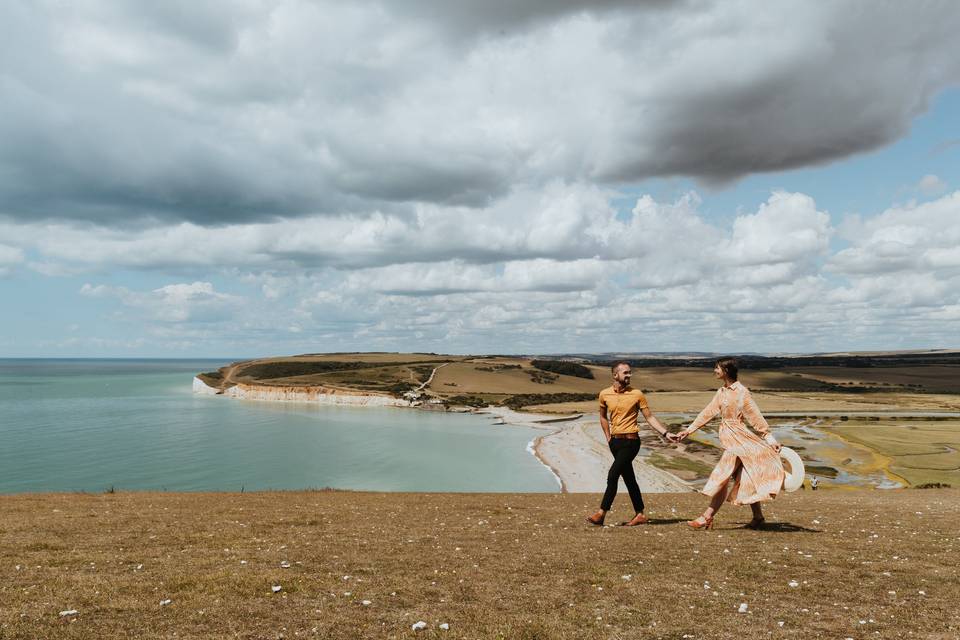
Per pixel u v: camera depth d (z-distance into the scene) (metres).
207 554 9.35
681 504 18.70
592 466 84.56
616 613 6.18
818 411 159.75
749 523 12.18
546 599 6.68
